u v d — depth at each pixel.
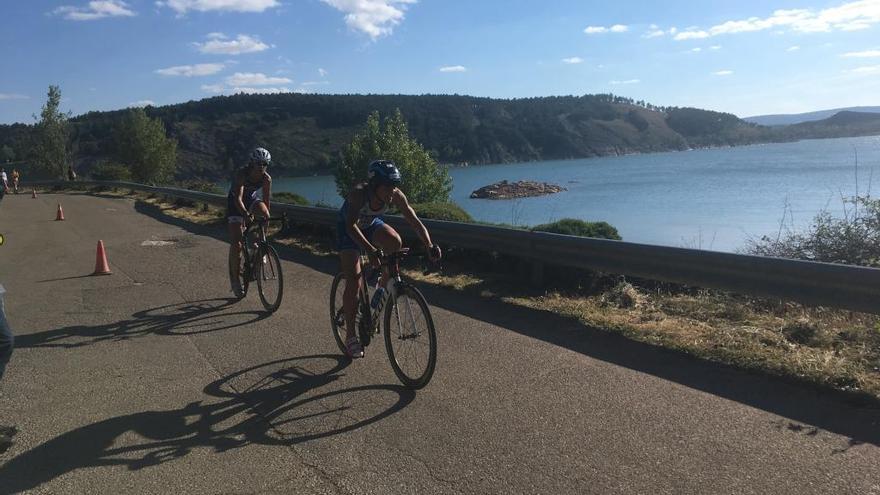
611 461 3.47
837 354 4.94
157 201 25.91
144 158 61.19
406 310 4.71
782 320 5.79
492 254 8.99
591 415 4.07
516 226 11.15
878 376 4.42
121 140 62.16
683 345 5.33
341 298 5.56
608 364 5.02
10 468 3.60
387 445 3.77
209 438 3.94
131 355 5.67
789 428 3.79
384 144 26.41
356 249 5.11
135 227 17.11
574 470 3.39
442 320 6.51
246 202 7.51
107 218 20.30
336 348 5.72
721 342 5.32
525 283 7.93
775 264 5.52
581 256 7.29
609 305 6.73
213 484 3.38
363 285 5.18
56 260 11.67
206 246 12.70
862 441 3.59
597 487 3.22
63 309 7.55
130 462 3.64
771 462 3.40
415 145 26.30
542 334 5.89
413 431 3.94
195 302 7.74
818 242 8.16
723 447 3.58
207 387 4.83
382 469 3.48
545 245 7.64
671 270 6.44
